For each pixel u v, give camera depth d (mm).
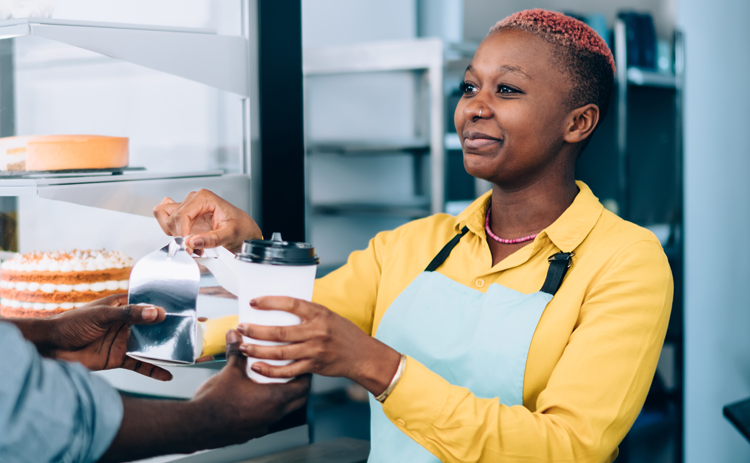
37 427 592
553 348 897
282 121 1284
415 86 3855
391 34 3754
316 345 720
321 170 3434
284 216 1299
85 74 1393
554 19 940
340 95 3475
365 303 1164
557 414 833
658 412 2865
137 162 1369
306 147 3123
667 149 2840
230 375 735
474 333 950
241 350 716
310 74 3221
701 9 2830
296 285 721
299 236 1327
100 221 1308
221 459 1148
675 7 2799
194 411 694
